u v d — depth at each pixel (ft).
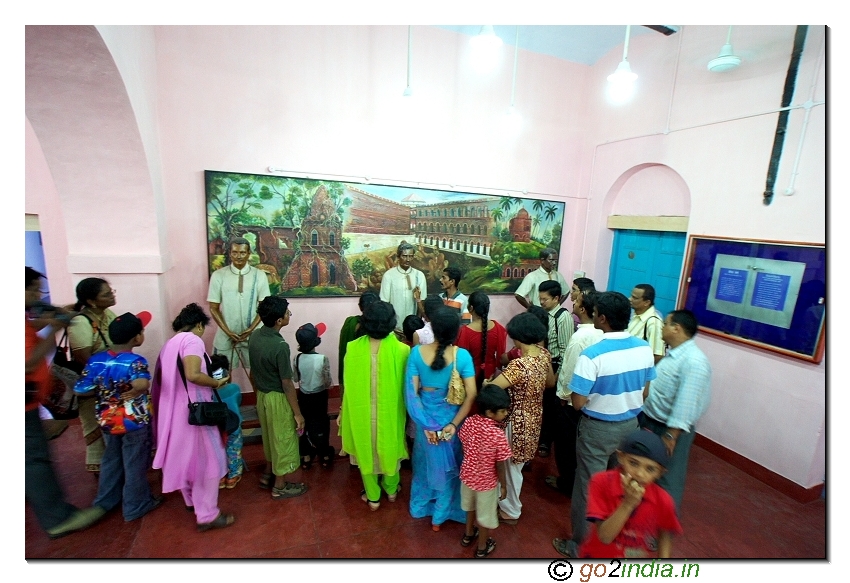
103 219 9.24
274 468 8.05
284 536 7.32
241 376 12.13
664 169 12.59
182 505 8.00
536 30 13.03
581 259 15.69
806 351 8.79
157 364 7.52
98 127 8.22
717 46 10.57
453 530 7.63
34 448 6.47
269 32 10.93
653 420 7.20
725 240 10.36
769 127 9.48
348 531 7.50
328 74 11.62
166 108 10.32
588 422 6.53
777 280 9.30
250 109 11.03
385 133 12.48
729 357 10.42
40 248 11.56
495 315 15.12
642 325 9.35
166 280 10.72
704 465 10.28
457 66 13.05
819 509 8.73
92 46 6.85
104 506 7.38
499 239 14.58
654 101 12.43
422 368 6.93
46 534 7.11
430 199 13.32
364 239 12.66
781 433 9.31
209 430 7.12
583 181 15.42
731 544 7.66
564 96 14.80
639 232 13.80
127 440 7.24
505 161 14.25
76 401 8.16
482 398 6.35
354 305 12.97
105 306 8.20
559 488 8.95
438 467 7.11
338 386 13.06
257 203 11.40
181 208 10.86
